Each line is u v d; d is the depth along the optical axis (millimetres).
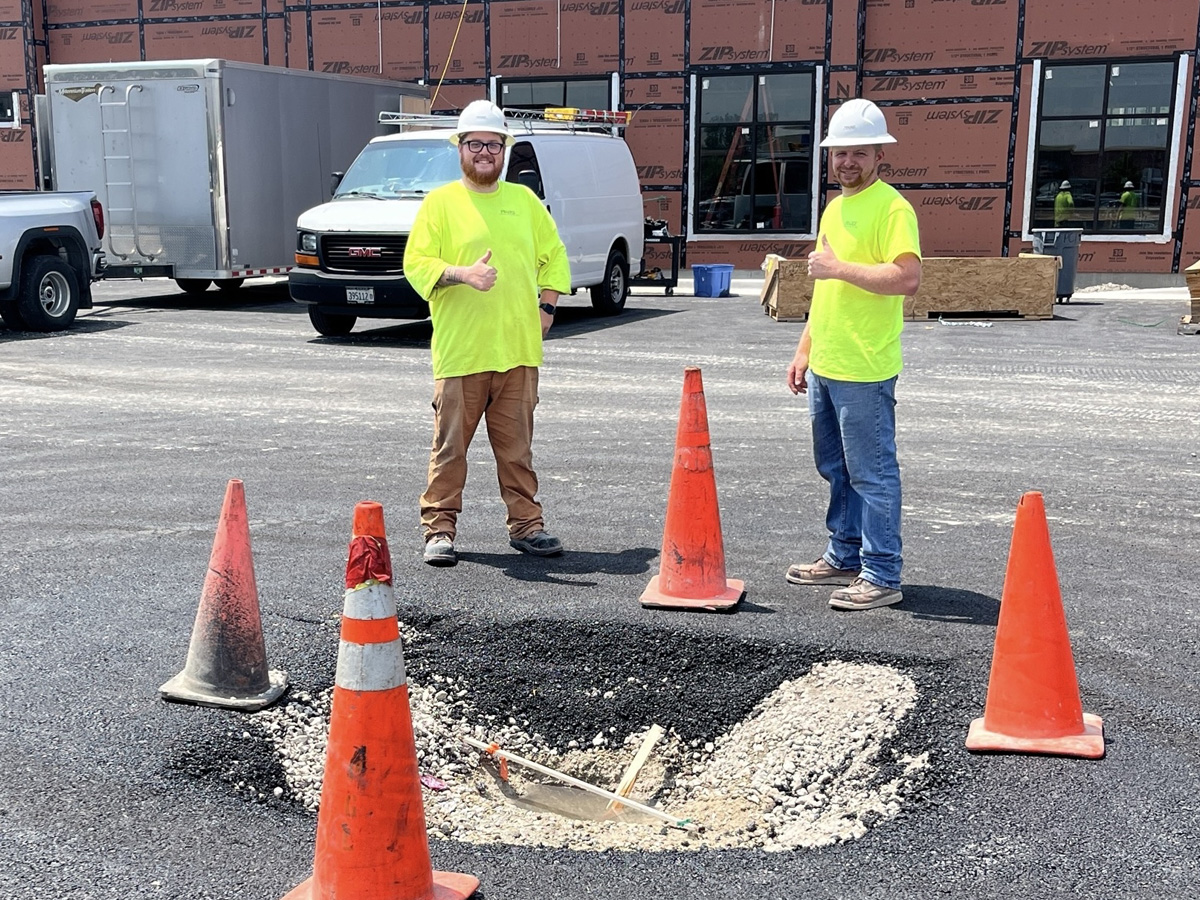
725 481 6637
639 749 3908
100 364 10977
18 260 12891
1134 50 19016
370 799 2656
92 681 3949
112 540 5500
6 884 2807
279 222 16469
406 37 21875
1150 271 19594
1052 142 19656
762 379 10242
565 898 2789
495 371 5105
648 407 8922
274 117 16250
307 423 8266
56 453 7301
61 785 3279
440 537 5164
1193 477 6707
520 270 5152
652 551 5375
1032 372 10586
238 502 3842
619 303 15938
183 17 22734
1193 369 10703
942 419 8430
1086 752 3426
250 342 12648
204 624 3846
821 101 20250
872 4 19953
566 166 14352
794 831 3301
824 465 4809
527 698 4113
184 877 2854
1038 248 16750
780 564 5191
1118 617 4504
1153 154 19297
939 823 3113
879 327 4453
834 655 4184
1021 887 2805
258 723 3697
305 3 22125
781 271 14750
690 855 3002
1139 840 2994
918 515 5965
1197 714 3693
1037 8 19281
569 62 21297
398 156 13648
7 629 4387
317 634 4355
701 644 4293
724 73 20609
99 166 15805
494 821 3486
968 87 19750
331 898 2686
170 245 15734
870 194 4438
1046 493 6367
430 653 4293
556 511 6039
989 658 4113
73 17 23125
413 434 7918
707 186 21203
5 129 23219
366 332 13672
